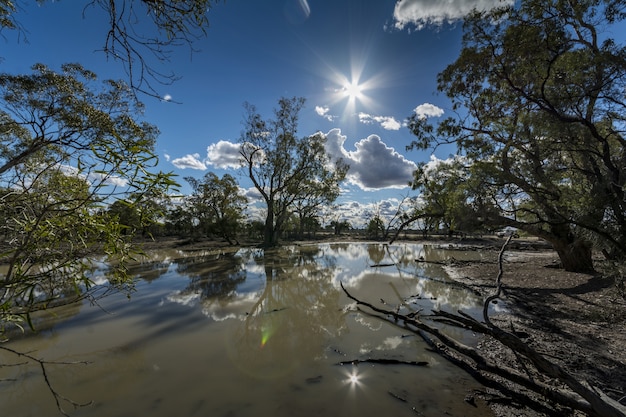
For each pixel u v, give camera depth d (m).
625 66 6.32
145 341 6.30
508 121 9.79
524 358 5.21
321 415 3.82
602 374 4.62
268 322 7.52
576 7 7.86
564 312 7.85
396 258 21.89
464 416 3.79
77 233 1.91
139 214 2.08
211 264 18.25
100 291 10.30
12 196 1.88
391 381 4.64
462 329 6.84
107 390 4.42
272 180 32.25
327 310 8.56
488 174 9.52
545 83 8.09
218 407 3.99
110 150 1.88
